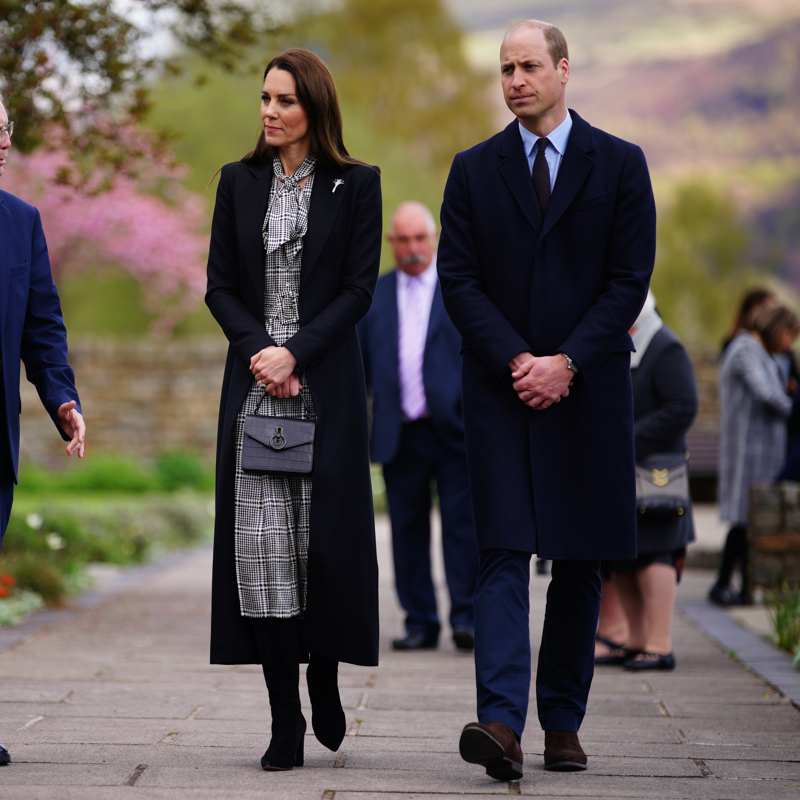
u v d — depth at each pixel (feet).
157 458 138.10
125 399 149.69
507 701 24.67
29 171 136.98
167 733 29.91
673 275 389.60
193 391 149.79
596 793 24.08
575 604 26.91
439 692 37.32
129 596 64.18
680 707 34.71
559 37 26.78
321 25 306.14
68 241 157.28
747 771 26.43
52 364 27.22
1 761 25.86
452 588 48.21
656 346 43.78
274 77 26.43
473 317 26.32
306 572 26.61
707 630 51.88
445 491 48.75
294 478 26.32
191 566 82.43
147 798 23.06
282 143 26.50
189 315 200.95
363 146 250.98
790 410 60.34
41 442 142.72
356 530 26.45
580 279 26.55
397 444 48.93
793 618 47.93
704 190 404.36
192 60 211.61
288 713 26.25
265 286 26.78
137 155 61.62
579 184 26.45
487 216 26.86
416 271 50.16
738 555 61.11
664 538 42.47
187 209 171.63
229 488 26.45
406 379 49.44
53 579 60.18
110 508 91.04
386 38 319.06
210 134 209.05
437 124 317.63
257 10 62.49
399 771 26.05
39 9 55.98
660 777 25.72
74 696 35.22
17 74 57.36
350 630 26.27
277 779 24.99
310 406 26.61
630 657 43.88
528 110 26.40
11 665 41.22
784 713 33.81
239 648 26.40
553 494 26.03
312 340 25.86
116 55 58.49
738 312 64.54
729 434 62.49
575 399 26.21
